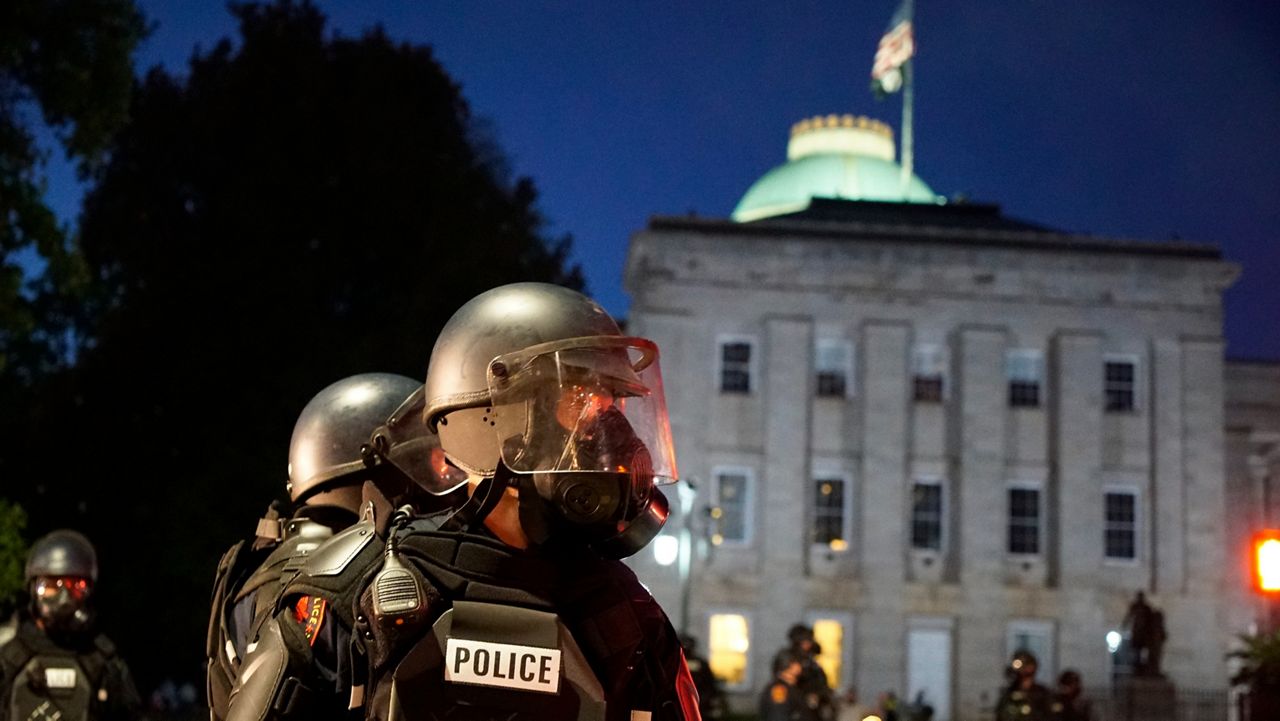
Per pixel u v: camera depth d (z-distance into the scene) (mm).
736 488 55781
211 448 36531
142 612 36500
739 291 56844
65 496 37688
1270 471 63562
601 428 3334
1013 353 57781
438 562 3197
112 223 41469
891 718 11164
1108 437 57438
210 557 34875
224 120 40938
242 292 37906
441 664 3115
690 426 55656
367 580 3332
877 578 55406
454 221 40625
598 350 3520
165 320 38219
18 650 8281
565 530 3336
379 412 5012
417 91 43469
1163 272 58250
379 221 40031
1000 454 56656
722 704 32656
